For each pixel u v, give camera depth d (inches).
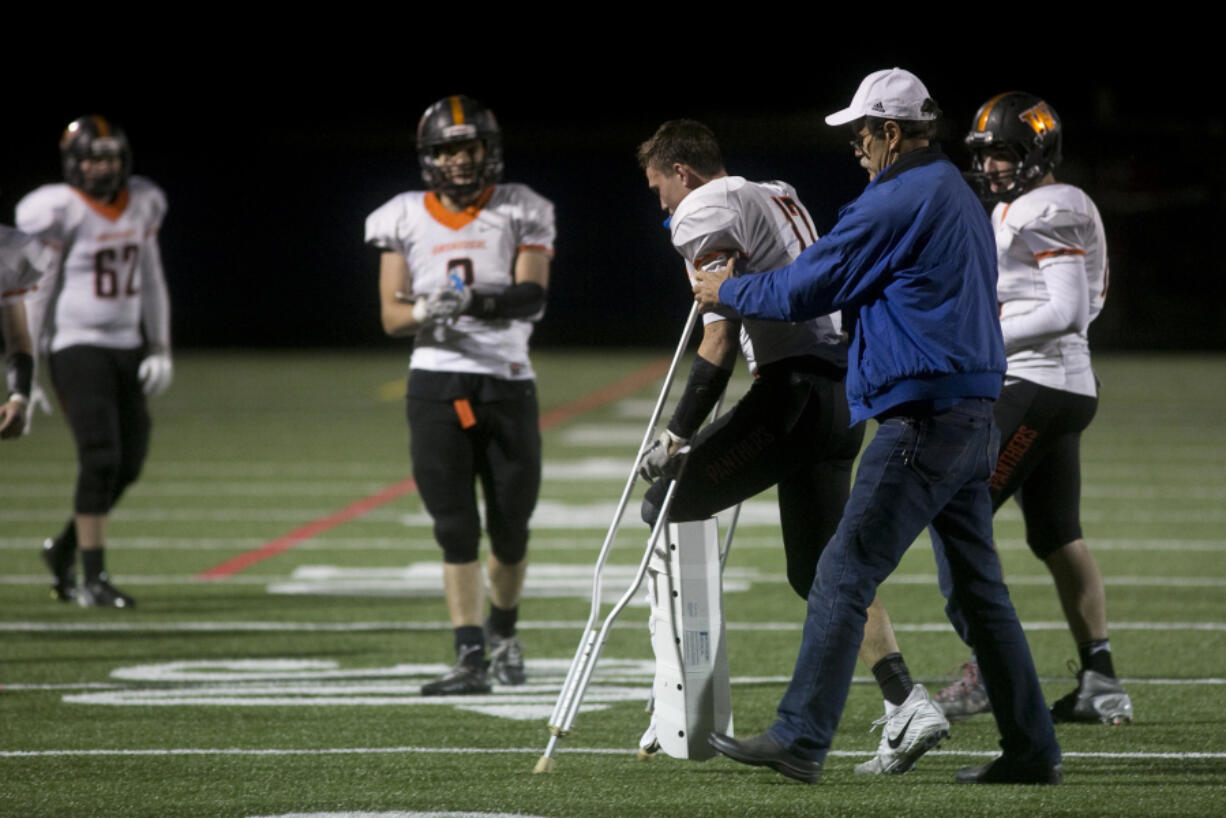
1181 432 2160.4
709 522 607.2
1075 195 720.3
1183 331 4190.5
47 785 598.5
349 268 4675.2
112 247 1056.8
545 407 2529.5
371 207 4655.5
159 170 4576.8
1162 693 777.6
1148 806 552.1
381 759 645.9
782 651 900.6
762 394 613.6
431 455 816.9
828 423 611.2
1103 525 1386.6
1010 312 728.3
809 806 557.6
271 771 622.8
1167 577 1134.4
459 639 805.9
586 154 4756.4
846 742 684.1
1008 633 579.2
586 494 1600.6
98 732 700.0
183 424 2305.6
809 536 630.5
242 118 4525.1
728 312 588.7
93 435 1050.1
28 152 4286.4
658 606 611.5
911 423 559.5
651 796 576.4
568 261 4798.2
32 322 1035.9
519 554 844.6
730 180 617.3
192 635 955.3
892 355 557.3
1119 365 3408.0
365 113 4534.9
